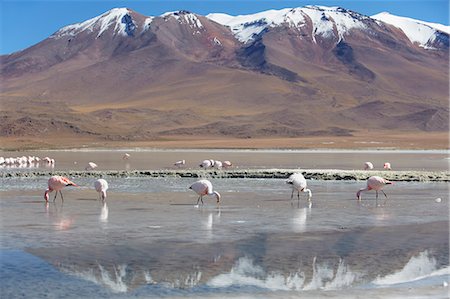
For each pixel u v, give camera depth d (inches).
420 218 960.3
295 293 552.4
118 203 1152.2
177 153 3661.4
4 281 588.7
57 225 890.7
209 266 643.5
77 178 1760.6
